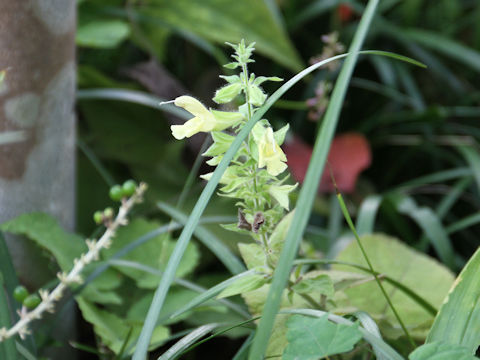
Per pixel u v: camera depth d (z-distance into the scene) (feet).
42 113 3.23
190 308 2.85
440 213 4.51
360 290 3.30
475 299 2.81
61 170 3.33
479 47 6.03
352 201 5.22
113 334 3.22
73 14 3.25
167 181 4.34
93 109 4.52
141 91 4.58
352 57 2.66
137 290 3.48
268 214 2.86
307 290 2.91
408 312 3.25
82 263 2.83
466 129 5.41
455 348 2.64
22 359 2.96
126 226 3.56
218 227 3.93
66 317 3.36
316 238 4.44
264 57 5.89
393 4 6.25
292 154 5.10
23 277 3.30
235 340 3.66
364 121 5.83
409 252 3.42
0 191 3.23
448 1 6.46
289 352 2.67
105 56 5.28
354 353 3.00
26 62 3.17
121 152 4.41
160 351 3.51
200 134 4.45
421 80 6.16
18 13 3.12
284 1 5.98
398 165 5.45
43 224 3.27
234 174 2.84
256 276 2.89
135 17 4.84
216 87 5.10
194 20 4.87
